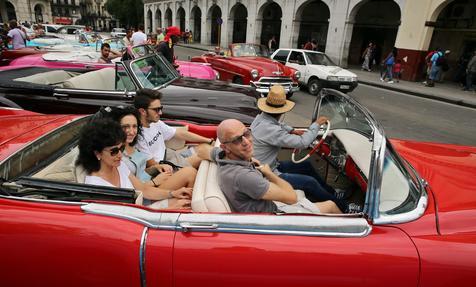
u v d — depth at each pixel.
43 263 1.66
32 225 1.68
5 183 1.87
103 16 100.81
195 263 1.61
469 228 1.79
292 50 13.10
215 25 39.53
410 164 2.41
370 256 1.61
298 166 3.30
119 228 1.66
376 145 1.82
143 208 1.79
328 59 12.77
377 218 1.74
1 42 14.98
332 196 2.84
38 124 2.77
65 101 4.77
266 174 2.29
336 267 1.59
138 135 2.95
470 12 16.97
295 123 7.74
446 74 18.31
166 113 4.54
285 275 1.60
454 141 7.32
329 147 3.12
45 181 1.92
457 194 2.09
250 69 9.70
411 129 8.13
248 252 1.61
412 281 1.61
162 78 5.53
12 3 68.50
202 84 5.75
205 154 2.68
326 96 3.11
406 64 17.27
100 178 2.16
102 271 1.65
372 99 12.14
